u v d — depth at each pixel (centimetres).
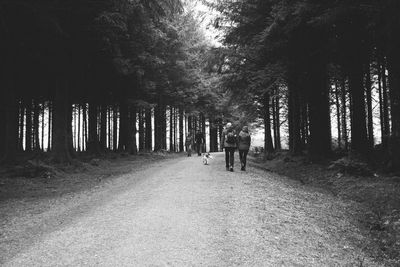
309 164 1858
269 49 1716
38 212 930
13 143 1884
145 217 766
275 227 697
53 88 2398
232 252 560
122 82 2528
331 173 1477
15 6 1487
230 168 1498
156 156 2877
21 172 1495
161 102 3484
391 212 907
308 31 1595
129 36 1941
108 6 1617
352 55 1666
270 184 1203
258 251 568
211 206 841
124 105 2830
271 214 788
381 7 1169
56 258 562
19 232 740
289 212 827
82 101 2811
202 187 1095
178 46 2942
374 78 2362
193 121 5453
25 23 1602
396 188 1098
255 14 1805
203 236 632
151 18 2055
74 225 746
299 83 1995
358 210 948
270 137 3011
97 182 1435
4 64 1845
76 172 1680
